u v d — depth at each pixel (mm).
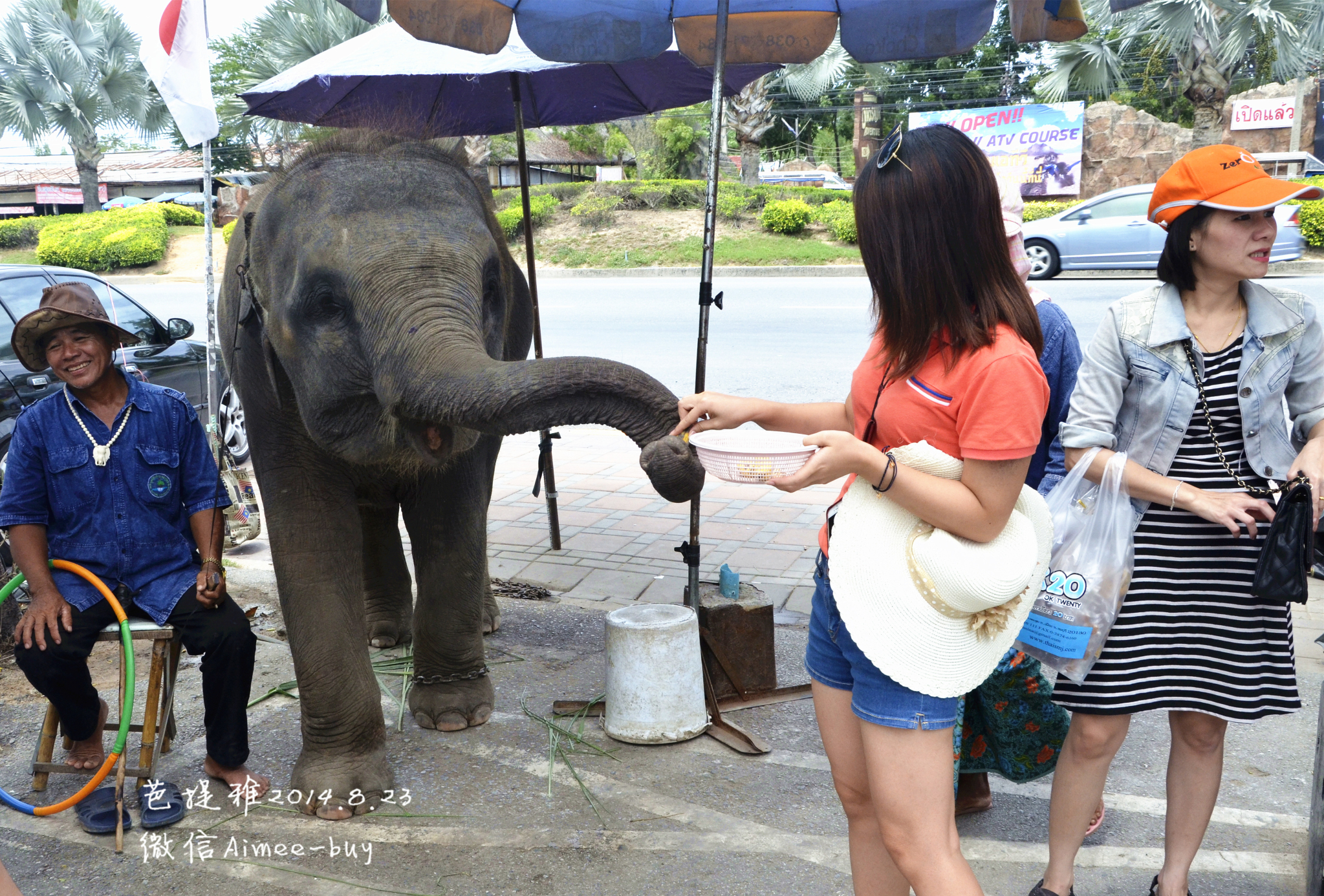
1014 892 2814
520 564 5695
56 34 28547
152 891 2852
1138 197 16781
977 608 1963
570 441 8852
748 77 5438
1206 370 2523
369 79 5148
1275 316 2508
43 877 2926
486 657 4508
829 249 22203
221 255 25672
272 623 4973
